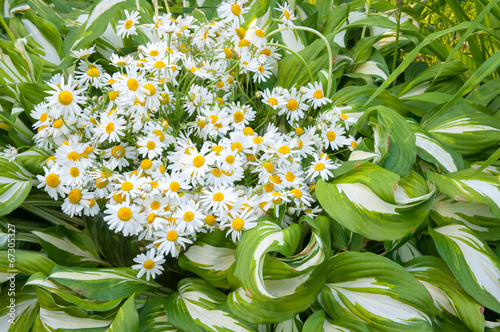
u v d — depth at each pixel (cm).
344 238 50
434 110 59
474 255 49
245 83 60
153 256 46
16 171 51
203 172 46
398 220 46
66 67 56
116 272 47
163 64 48
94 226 49
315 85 53
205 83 54
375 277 47
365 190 48
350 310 46
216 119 48
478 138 58
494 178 51
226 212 46
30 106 55
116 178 46
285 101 52
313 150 52
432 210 55
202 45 54
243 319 44
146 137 47
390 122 54
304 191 49
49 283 45
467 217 54
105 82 51
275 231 46
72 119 49
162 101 49
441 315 48
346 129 53
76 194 46
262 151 52
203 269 47
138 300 49
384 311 46
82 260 52
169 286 50
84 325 45
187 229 46
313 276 44
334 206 48
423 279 50
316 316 45
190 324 45
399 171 52
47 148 51
